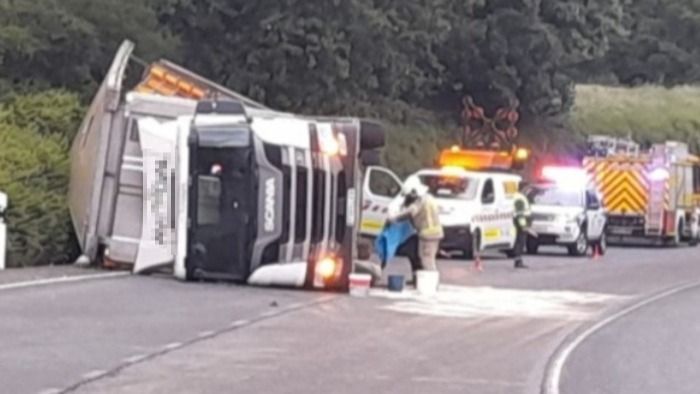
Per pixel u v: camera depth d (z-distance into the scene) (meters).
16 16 46.97
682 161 72.25
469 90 71.88
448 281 40.28
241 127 33.53
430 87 69.81
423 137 67.00
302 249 33.69
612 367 23.25
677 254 62.56
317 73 55.75
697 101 106.69
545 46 70.94
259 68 55.59
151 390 18.69
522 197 48.12
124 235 35.62
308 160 33.91
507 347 25.20
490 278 42.38
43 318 25.47
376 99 63.81
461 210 49.78
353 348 23.95
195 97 39.59
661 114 100.12
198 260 33.72
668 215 69.81
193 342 23.50
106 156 35.78
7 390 18.17
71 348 22.02
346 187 34.34
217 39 56.16
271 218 33.56
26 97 43.28
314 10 54.78
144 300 29.27
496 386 20.44
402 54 60.34
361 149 35.66
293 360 22.11
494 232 51.72
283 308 29.45
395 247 37.19
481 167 59.56
